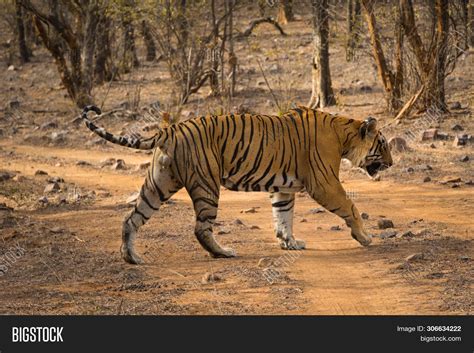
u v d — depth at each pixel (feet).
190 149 30.48
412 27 69.10
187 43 88.17
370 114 74.28
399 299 25.90
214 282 28.17
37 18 84.58
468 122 67.10
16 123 81.05
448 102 75.46
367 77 93.50
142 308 25.40
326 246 33.68
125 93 94.48
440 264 29.78
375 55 72.90
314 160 32.04
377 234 35.55
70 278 29.27
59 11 90.99
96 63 102.01
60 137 71.26
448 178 49.83
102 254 32.71
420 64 69.67
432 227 37.06
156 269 30.19
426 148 59.57
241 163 31.30
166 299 26.32
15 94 99.76
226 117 31.40
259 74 100.37
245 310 25.11
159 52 119.24
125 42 104.94
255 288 27.45
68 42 85.30
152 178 30.83
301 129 32.04
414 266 29.55
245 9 141.69
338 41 101.81
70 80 86.28
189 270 29.91
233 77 87.86
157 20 84.28
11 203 46.42
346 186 49.90
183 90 82.38
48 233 36.86
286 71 100.89
